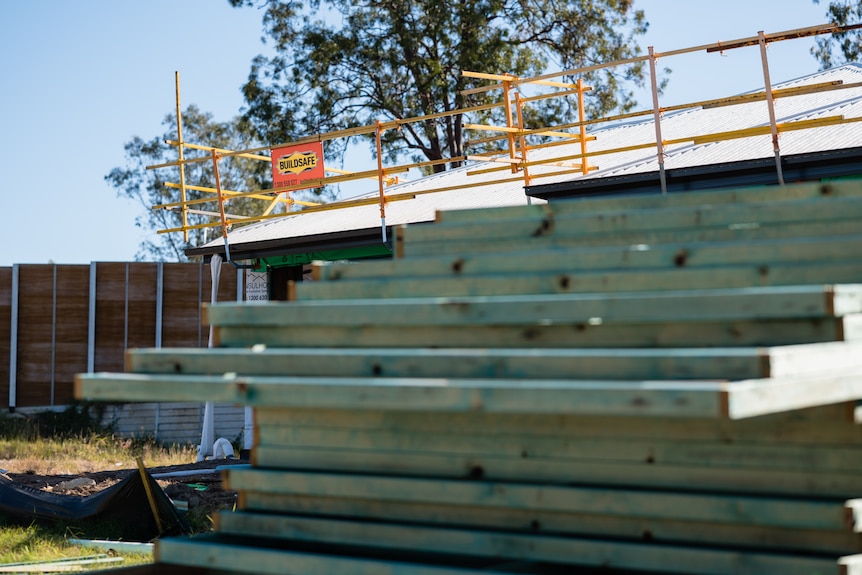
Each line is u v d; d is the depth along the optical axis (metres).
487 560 4.29
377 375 4.13
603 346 4.02
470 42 32.03
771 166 10.26
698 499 3.90
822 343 3.66
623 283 4.13
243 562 4.63
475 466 4.37
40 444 19.53
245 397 4.17
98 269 24.06
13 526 11.06
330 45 32.44
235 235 17.02
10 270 23.83
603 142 15.40
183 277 24.22
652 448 4.07
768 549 3.86
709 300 3.70
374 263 4.79
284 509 4.86
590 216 4.57
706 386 3.21
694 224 4.37
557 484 4.18
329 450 4.75
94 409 23.12
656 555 3.93
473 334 4.28
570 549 4.07
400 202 16.27
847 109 11.97
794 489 3.88
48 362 23.77
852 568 3.66
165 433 23.14
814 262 3.94
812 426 3.85
